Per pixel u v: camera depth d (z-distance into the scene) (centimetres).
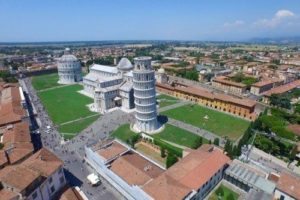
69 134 12031
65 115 14725
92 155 8775
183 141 11212
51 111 15450
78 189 7625
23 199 5906
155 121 12406
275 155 10006
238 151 9600
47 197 6875
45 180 6638
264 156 9850
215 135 11969
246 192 7594
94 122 13562
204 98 16662
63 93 19838
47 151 7912
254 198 6775
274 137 10825
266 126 11619
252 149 10369
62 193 7144
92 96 18838
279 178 7212
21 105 13912
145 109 11894
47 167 7000
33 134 12012
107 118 14162
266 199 6750
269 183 7419
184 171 7300
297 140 10825
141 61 11275
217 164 7712
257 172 8138
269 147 10106
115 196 7512
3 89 18050
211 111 15488
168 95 19150
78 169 8969
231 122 13662
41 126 13075
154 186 6450
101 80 16538
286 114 13450
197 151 8525
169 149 9906
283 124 11906
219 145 10825
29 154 8594
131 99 15688
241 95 19362
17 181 6116
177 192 6241
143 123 12144
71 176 8525
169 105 16675
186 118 14212
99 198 7425
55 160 7531
